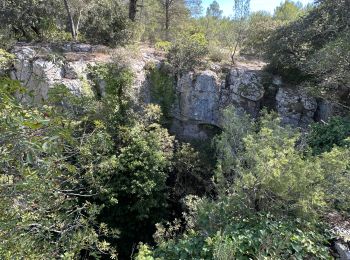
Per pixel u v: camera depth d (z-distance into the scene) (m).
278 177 4.07
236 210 4.42
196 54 12.41
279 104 11.01
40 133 1.80
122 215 8.76
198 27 19.77
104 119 8.78
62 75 10.01
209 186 9.62
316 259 3.50
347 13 9.33
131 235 8.87
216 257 3.23
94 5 13.88
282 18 18.70
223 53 14.22
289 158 4.37
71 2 15.33
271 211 4.30
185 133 12.66
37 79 2.73
